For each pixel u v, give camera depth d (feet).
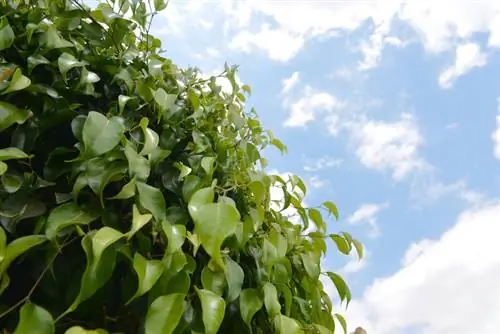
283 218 3.00
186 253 2.08
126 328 1.86
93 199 1.96
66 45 2.33
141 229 1.94
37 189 2.02
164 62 2.96
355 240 3.09
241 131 3.19
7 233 1.87
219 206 1.78
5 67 2.18
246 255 2.41
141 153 1.98
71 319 1.77
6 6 2.41
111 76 2.50
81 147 2.00
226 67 3.28
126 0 2.74
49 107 2.20
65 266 1.84
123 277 1.93
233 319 2.23
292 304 2.67
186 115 2.72
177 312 1.64
